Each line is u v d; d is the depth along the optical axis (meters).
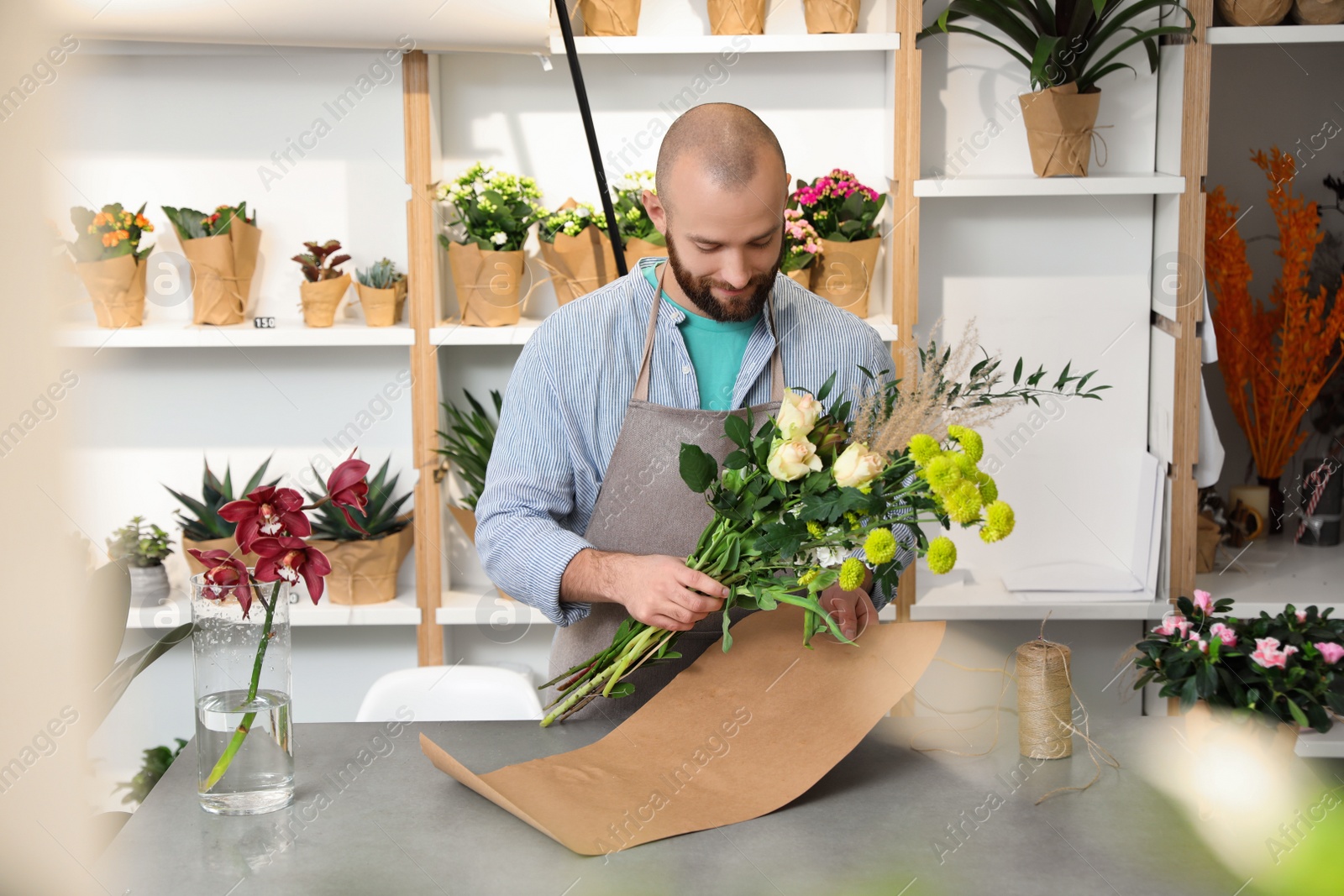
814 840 1.13
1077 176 2.54
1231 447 3.00
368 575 2.70
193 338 2.54
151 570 2.73
